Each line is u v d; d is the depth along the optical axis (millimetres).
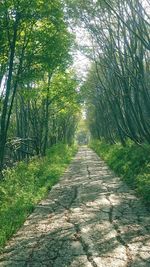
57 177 17812
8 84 14117
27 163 21094
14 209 10234
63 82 28094
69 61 18469
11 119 31109
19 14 13977
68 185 15953
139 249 7234
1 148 14422
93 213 10414
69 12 18188
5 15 13938
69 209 11039
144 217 9836
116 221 9461
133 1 15906
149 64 19266
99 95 35000
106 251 7156
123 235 8211
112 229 8711
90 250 7242
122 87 20844
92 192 13930
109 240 7863
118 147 27750
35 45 15922
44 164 21188
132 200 12188
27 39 16000
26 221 9758
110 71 23062
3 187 12734
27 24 15469
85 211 10703
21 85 18797
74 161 31141
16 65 15977
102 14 18562
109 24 18891
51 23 16000
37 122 27688
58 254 7062
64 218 9930
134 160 18250
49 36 15898
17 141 20562
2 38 15031
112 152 27500
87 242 7758
